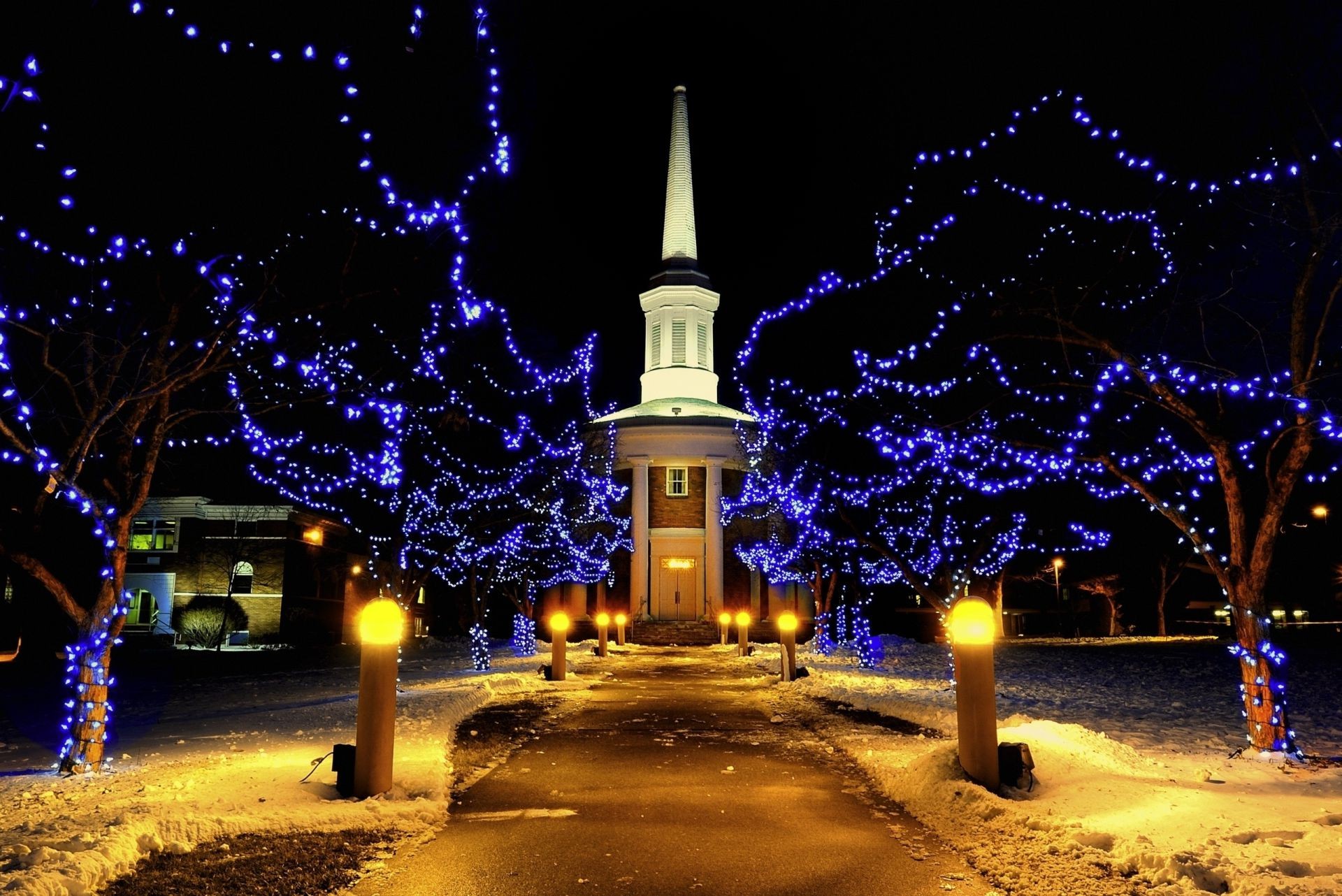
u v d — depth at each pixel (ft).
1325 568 162.09
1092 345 38.99
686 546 179.22
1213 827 22.93
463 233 42.98
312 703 58.49
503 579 136.36
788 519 134.62
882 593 210.79
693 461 179.42
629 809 28.19
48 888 18.63
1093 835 22.93
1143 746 39.40
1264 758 34.94
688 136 214.28
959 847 23.85
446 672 85.05
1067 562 191.62
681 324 204.95
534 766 35.76
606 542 175.52
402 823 26.05
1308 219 34.06
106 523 36.06
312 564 153.99
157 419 37.91
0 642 129.08
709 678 81.76
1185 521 39.75
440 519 90.07
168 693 69.72
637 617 172.24
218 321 37.47
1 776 34.37
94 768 34.68
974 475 71.15
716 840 24.62
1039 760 30.91
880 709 52.37
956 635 29.50
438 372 73.15
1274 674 36.86
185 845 23.07
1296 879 18.92
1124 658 98.48
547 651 128.06
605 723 48.65
